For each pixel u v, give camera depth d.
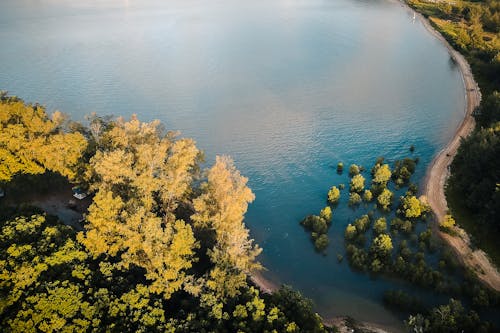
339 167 138.62
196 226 98.19
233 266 87.69
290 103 181.00
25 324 69.75
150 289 79.69
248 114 171.50
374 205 122.44
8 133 107.31
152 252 82.38
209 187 99.06
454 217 116.44
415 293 96.88
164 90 188.75
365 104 182.12
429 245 107.00
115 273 85.81
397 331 89.50
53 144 108.06
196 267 95.81
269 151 148.38
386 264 102.44
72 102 176.12
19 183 111.88
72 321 72.38
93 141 114.38
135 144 106.88
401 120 170.12
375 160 145.12
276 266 106.44
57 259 81.69
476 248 106.06
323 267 105.75
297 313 83.62
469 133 159.38
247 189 96.44
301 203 126.00
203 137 156.00
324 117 170.62
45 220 95.25
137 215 84.75
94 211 86.56
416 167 140.62
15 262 79.25
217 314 78.38
